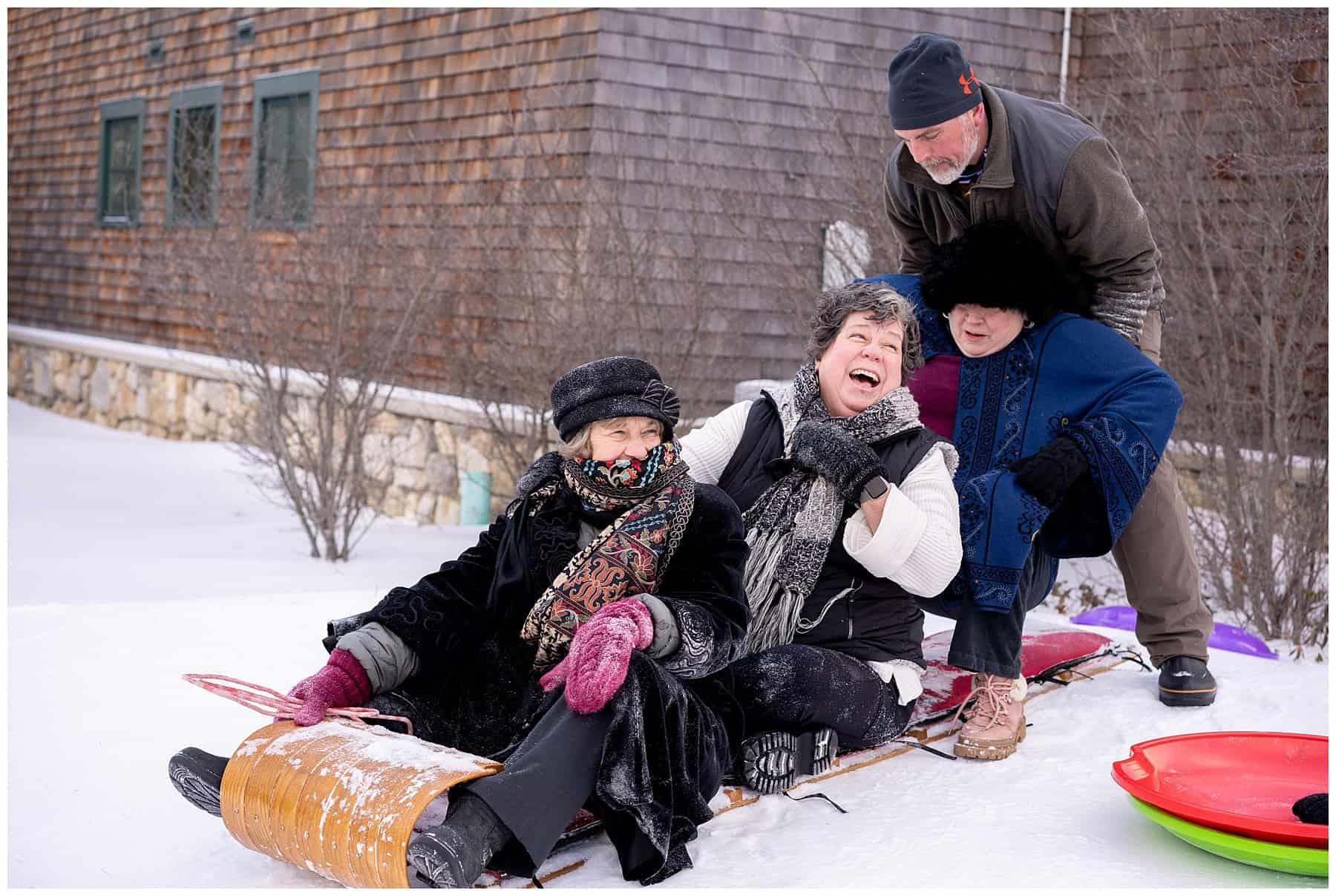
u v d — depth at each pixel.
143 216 14.20
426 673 2.54
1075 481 3.10
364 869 2.10
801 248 7.95
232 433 12.31
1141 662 3.95
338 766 2.22
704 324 8.24
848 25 9.03
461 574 2.62
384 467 9.99
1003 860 2.45
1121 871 2.41
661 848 2.23
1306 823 2.44
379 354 7.88
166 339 13.91
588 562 2.48
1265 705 3.54
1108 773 3.00
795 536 2.81
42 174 16.36
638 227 8.26
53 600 5.62
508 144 9.18
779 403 3.01
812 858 2.44
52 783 2.79
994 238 3.21
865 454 2.73
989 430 3.29
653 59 8.44
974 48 9.24
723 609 2.46
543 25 8.84
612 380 2.50
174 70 13.60
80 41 15.38
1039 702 3.58
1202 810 2.42
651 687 2.29
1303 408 5.96
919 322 3.40
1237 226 6.23
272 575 6.47
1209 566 5.71
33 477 10.12
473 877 2.11
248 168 10.68
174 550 7.31
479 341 9.00
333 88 11.17
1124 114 6.80
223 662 3.80
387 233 9.45
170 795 2.74
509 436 8.05
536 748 2.22
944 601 3.14
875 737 2.91
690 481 2.57
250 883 2.30
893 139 8.01
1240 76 6.36
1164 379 3.16
